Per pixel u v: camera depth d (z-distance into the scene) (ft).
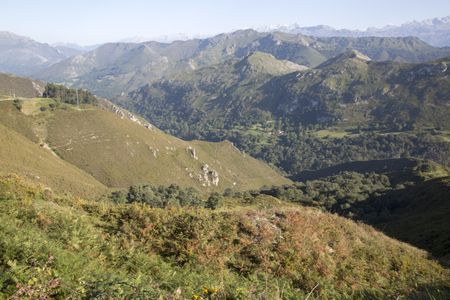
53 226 37.78
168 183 583.17
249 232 48.49
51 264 24.47
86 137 573.33
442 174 440.45
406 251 64.39
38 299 18.60
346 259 49.96
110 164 552.82
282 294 29.71
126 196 246.27
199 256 40.29
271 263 42.73
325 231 56.03
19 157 376.89
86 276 23.54
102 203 56.49
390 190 352.08
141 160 589.73
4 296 18.53
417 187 299.79
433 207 234.79
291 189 349.82
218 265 39.88
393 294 36.63
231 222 49.26
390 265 54.65
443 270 59.67
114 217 48.80
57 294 20.11
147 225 45.50
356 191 361.92
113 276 22.49
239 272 40.73
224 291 24.62
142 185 278.67
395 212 275.80
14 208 41.91
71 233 36.52
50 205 49.08
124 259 35.24
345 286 42.57
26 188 54.29
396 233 156.04
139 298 20.18
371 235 65.67
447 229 118.52
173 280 30.19
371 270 50.31
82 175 467.52
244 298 23.76
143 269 33.65
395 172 480.64
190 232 44.75
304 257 45.78
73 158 533.14
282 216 56.49
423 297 31.35
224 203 183.73
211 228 46.24
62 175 379.76
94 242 37.27
